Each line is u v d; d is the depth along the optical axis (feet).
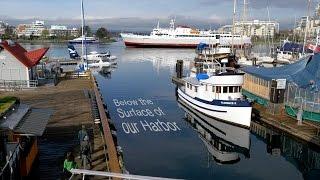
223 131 111.14
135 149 91.81
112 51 472.03
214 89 122.83
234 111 112.37
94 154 64.23
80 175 54.13
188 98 137.59
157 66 303.89
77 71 191.62
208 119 121.70
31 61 152.05
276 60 262.26
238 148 98.02
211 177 76.89
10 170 43.91
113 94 170.91
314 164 87.92
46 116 60.13
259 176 78.84
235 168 83.05
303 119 105.60
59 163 61.87
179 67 209.67
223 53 263.49
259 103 132.26
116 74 252.83
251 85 138.10
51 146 70.33
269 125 110.93
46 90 137.39
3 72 141.28
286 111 114.42
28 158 54.34
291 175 80.02
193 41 500.33
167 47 513.86
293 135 99.25
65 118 92.73
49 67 208.44
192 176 77.20
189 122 119.14
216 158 88.33
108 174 40.75
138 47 527.81
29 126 53.67
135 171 78.54
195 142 99.14
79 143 68.69
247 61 244.01
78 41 636.07
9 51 139.54
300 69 119.85
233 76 121.39
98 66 278.46
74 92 132.77
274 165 86.28
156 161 84.33
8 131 49.80
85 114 97.45
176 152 90.99
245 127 111.45
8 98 63.10
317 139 90.33
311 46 249.34
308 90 108.78
